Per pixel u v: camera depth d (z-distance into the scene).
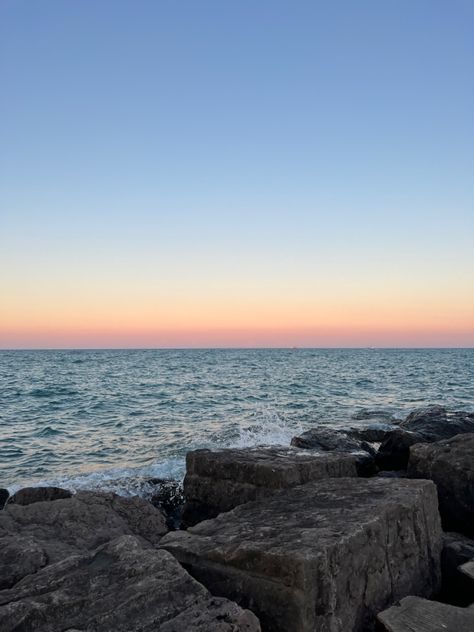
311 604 3.54
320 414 22.22
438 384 36.94
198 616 3.29
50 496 7.28
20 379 42.41
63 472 12.74
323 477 6.40
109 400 28.03
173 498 9.54
